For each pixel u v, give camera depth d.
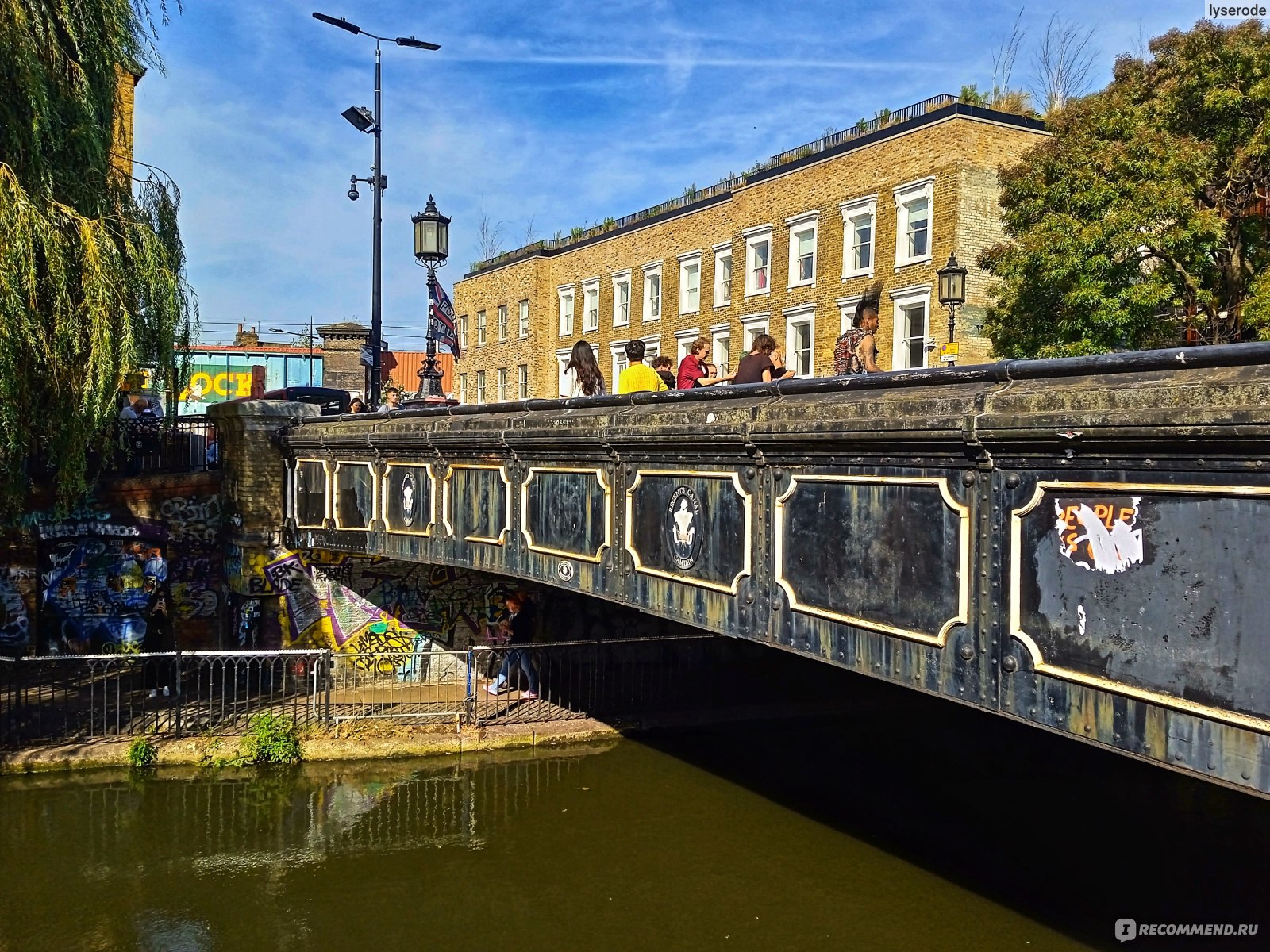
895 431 4.46
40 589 14.98
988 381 4.30
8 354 10.37
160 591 15.44
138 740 11.80
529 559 8.35
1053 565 3.80
